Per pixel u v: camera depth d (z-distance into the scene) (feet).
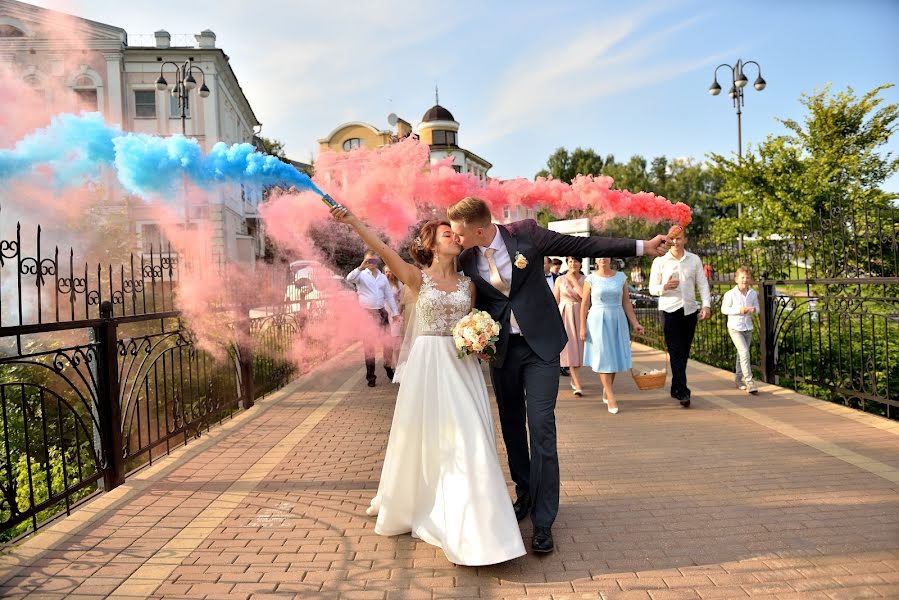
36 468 16.01
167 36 66.90
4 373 20.16
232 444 17.02
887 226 22.56
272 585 8.91
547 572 9.18
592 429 17.83
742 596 8.30
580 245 10.47
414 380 10.41
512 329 10.65
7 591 8.81
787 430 17.02
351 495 12.77
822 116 39.47
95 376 13.10
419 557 9.78
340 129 100.48
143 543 10.45
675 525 10.75
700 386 24.59
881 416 18.24
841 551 9.53
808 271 26.53
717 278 31.73
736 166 41.34
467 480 9.44
